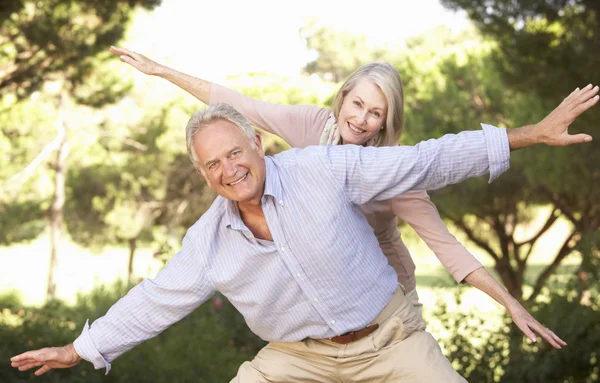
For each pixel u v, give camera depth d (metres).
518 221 13.23
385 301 2.55
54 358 2.59
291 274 2.44
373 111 2.92
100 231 20.42
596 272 6.28
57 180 20.77
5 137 17.72
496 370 6.25
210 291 2.57
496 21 8.38
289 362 2.65
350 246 2.43
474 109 10.68
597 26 7.88
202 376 5.69
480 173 2.34
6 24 9.53
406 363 2.55
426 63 11.44
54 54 10.09
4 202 17.19
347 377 2.62
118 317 2.59
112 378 5.24
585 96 2.17
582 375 6.04
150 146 19.19
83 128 20.00
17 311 6.56
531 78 8.34
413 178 2.34
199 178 19.64
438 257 2.75
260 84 14.89
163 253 6.32
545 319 6.22
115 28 10.36
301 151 2.49
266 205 2.40
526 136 2.25
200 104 19.45
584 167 8.64
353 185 2.40
